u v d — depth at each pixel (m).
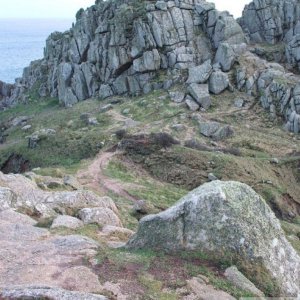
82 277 17.55
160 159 61.41
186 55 98.19
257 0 110.81
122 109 90.00
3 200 27.28
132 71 100.31
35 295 15.53
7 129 114.44
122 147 66.06
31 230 23.39
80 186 42.91
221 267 18.94
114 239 24.31
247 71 91.38
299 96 79.06
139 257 19.45
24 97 141.50
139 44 99.81
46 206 28.91
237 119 80.44
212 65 94.81
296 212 56.53
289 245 20.61
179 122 79.06
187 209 20.50
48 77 137.38
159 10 101.75
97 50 108.00
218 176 57.12
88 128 83.44
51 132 85.81
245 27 113.31
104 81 106.94
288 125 76.94
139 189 51.25
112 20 106.56
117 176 56.06
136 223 33.91
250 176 58.19
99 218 27.25
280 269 19.22
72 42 116.94
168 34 100.00
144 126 78.25
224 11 106.00
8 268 18.58
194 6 105.06
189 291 17.19
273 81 83.50
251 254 19.09
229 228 19.59
